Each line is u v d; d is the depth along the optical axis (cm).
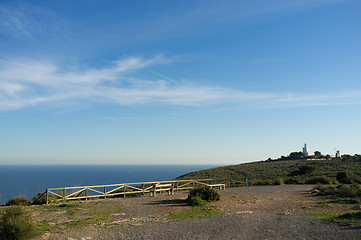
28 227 785
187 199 1606
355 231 841
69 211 1263
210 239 809
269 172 5019
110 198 1819
